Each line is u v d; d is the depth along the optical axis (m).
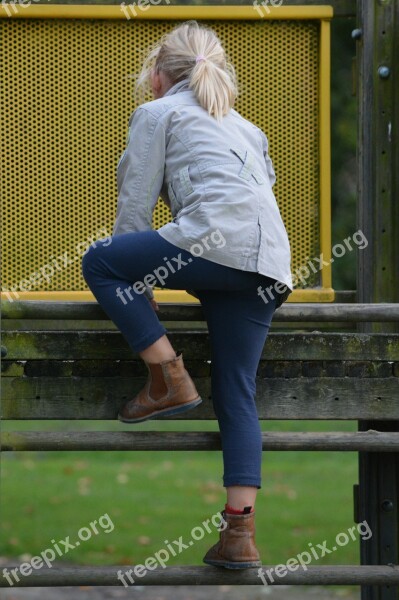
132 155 11.08
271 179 11.78
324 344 12.15
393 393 12.25
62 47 14.38
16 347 11.91
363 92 14.46
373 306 11.95
